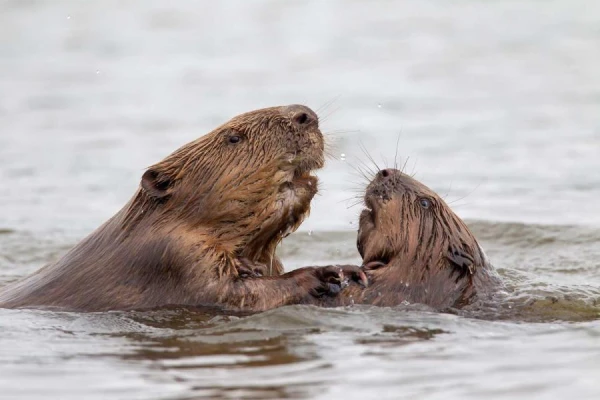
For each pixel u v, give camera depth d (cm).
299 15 3966
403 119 2545
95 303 1118
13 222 1773
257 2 4222
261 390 838
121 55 3456
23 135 2509
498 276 1208
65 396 838
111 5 4206
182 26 3841
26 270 1466
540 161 2117
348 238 1628
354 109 2653
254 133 1149
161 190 1148
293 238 1627
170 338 1000
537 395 826
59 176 2128
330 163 2170
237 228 1145
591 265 1410
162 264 1117
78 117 2683
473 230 1619
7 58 3438
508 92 2788
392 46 3409
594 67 2998
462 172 2044
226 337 995
